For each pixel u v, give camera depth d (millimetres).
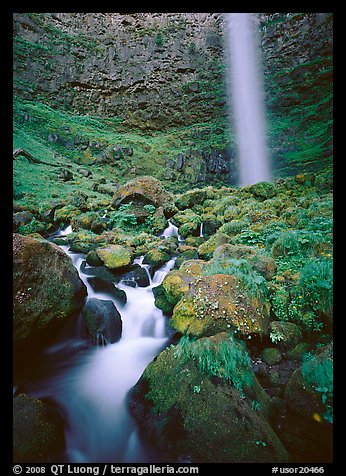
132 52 19344
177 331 3762
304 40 15969
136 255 6883
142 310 4930
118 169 15258
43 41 17531
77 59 18469
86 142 15719
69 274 4461
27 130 14688
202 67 18922
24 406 2875
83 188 12141
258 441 2453
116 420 3115
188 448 2564
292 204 7785
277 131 15328
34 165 12422
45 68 17203
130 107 18797
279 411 2707
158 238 7891
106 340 4277
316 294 3482
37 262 4012
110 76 18938
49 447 2711
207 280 3883
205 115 18156
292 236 4797
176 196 11062
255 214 7355
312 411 2395
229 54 18453
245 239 6105
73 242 7629
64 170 12500
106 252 6188
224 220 8180
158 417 2867
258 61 17438
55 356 4062
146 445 2791
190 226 8234
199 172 14906
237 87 17766
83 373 3826
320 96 14773
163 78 19047
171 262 6430
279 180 9961
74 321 4383
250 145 15312
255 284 3756
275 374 3090
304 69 15414
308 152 13289
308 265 3824
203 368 2918
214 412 2625
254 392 2791
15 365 3678
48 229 8586
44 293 3959
